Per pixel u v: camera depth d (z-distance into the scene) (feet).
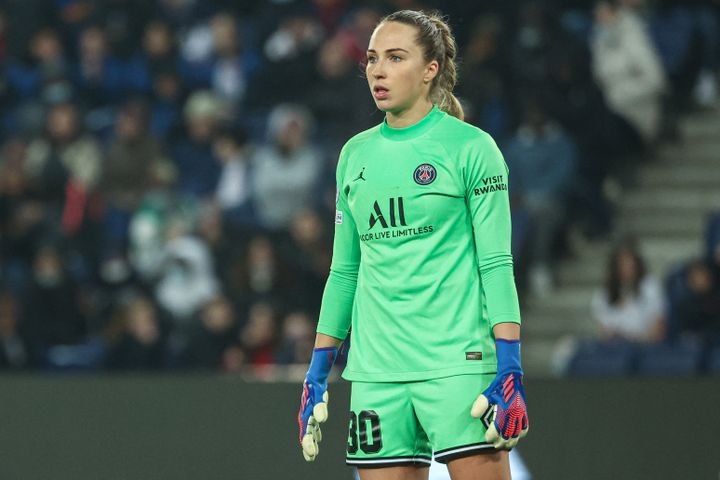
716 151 123.24
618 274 96.58
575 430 61.98
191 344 98.99
